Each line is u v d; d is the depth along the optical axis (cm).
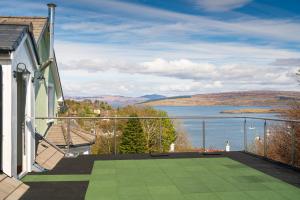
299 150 1366
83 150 1140
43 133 1020
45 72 1048
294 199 497
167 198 503
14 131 539
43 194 516
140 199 498
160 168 697
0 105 512
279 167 706
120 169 685
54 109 1251
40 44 967
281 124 1420
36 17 997
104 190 539
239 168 697
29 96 636
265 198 502
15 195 490
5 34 543
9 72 516
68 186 560
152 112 2773
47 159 725
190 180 602
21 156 642
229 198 502
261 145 1619
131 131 2023
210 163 746
